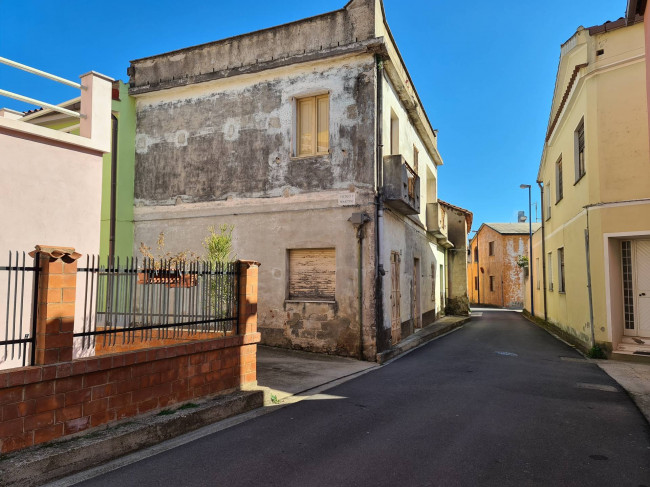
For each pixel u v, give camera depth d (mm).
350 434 5195
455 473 4125
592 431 5375
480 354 11320
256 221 11383
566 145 14359
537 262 23234
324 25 10961
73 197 5848
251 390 6539
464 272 24859
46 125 11812
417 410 6207
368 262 10234
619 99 10859
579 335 12711
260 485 3850
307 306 10680
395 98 12383
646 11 7602
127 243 12547
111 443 4395
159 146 12688
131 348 5688
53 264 4285
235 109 11891
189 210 12141
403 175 10930
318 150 11148
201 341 5898
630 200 10562
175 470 4152
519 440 5031
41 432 4109
